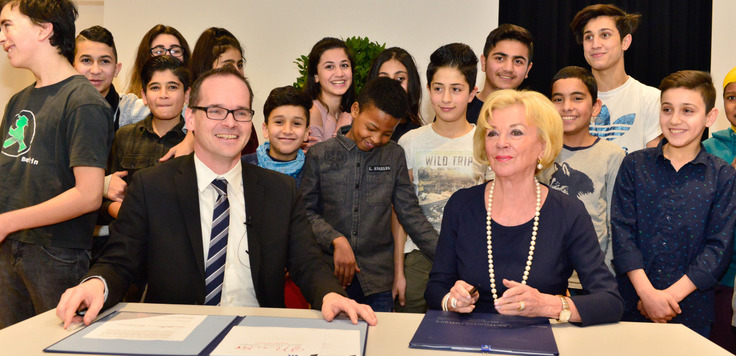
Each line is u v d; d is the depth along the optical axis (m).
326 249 2.34
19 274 2.01
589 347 1.28
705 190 2.21
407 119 3.11
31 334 1.30
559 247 1.67
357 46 3.72
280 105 2.64
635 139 2.97
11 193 2.03
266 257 1.76
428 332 1.34
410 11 4.61
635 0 4.20
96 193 1.97
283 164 2.66
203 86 1.72
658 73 4.22
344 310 1.46
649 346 1.29
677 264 2.22
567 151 2.58
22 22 2.01
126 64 4.82
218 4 4.76
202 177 1.77
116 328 1.33
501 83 3.08
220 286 1.74
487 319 1.46
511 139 1.67
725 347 2.64
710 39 4.16
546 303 1.45
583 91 2.53
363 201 2.46
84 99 1.99
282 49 4.74
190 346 1.21
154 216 1.70
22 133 2.04
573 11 4.27
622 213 2.34
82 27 5.16
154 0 4.79
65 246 2.03
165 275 1.68
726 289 2.63
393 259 2.56
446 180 2.60
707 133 4.12
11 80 4.72
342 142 2.50
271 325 1.37
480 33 4.54
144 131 2.73
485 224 1.75
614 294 1.55
